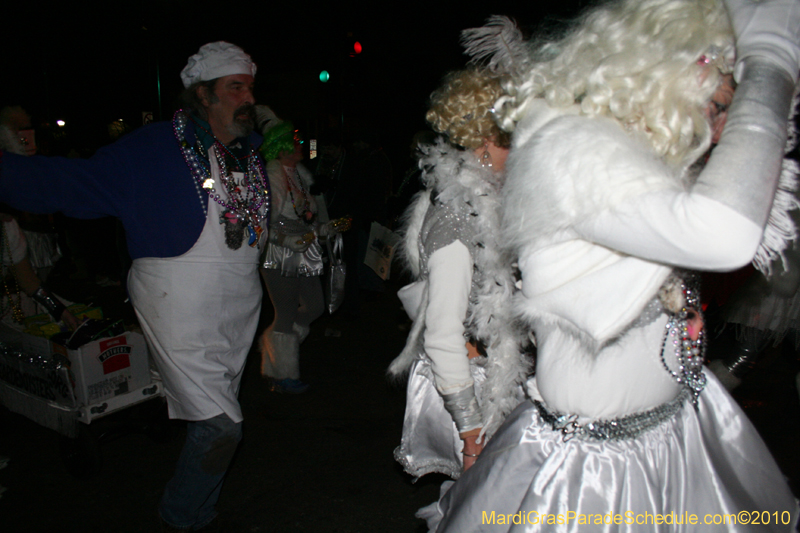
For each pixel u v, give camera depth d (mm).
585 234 993
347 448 3473
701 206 859
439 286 1570
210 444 2266
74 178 2031
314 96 12422
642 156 953
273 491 3029
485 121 1562
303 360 4941
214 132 2332
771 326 2645
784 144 900
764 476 1308
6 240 2859
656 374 1144
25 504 2865
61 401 2959
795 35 936
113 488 3010
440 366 1579
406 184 6805
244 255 2371
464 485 1357
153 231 2193
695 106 1026
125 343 3014
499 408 1630
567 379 1155
